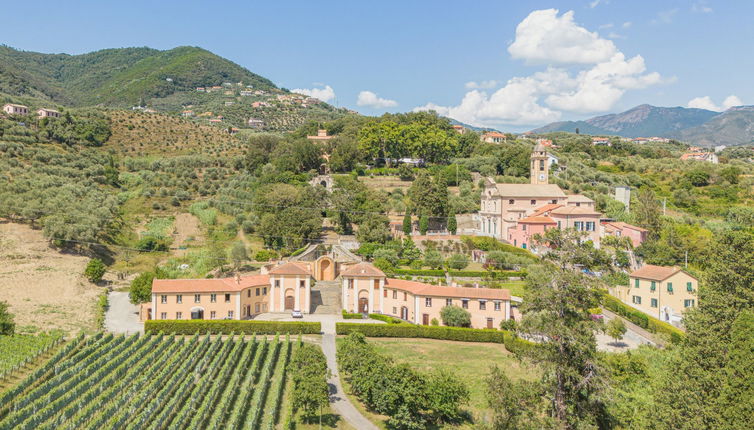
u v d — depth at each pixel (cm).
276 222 12494
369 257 11669
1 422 4575
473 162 18825
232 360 6844
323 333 8450
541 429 4622
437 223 14138
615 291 9706
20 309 8544
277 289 9588
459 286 9869
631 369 6050
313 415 5728
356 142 19875
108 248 11956
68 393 5338
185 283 8800
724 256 6431
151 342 7194
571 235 5312
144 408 5453
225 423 5375
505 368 7000
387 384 5559
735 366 4619
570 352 4953
